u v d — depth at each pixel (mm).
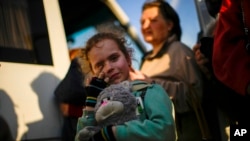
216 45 1599
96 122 1262
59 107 1980
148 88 1304
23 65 1987
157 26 2613
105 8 3322
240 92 1463
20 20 2111
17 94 1883
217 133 2160
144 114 1238
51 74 2084
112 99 1229
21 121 1837
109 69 1331
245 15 1466
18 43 2039
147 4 2760
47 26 2215
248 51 1462
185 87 2164
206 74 2148
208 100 2193
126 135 1148
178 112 2131
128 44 1515
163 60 2439
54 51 2174
